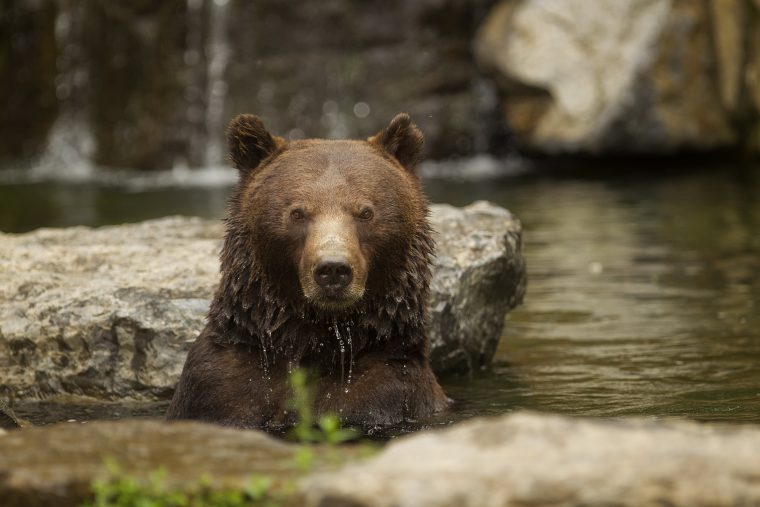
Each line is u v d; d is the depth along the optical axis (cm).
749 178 2880
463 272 1170
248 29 3372
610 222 2245
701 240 2006
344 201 884
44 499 534
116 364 1099
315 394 911
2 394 1109
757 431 516
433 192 2728
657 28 3036
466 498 450
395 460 484
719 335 1303
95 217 2414
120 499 522
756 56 3111
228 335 917
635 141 3064
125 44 3456
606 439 495
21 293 1148
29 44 3578
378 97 3338
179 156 3381
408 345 927
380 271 899
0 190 2962
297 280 892
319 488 479
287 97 3366
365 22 3353
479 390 1088
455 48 3353
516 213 2386
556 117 3091
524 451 482
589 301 1532
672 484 454
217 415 898
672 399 1019
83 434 591
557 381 1116
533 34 3125
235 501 518
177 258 1223
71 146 3531
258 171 955
